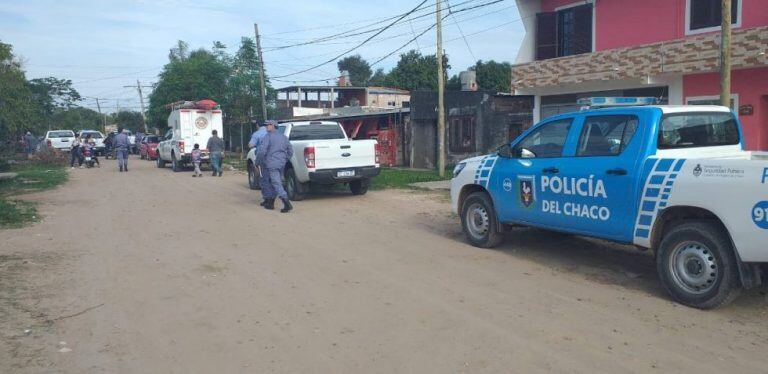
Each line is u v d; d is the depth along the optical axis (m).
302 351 4.59
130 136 45.47
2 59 23.08
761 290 6.04
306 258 7.65
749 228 5.03
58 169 25.78
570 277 6.68
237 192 15.57
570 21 17.38
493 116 22.28
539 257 7.67
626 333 4.91
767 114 13.43
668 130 6.18
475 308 5.57
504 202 7.80
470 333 4.93
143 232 9.61
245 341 4.80
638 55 14.66
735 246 5.15
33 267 7.22
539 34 17.94
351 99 49.25
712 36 13.13
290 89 48.19
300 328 5.08
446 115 23.48
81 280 6.64
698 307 5.52
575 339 4.78
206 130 23.92
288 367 4.30
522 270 7.00
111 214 11.69
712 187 5.30
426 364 4.32
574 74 16.25
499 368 4.24
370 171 13.51
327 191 15.23
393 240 8.83
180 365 4.35
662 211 5.80
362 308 5.60
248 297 5.98
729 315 5.36
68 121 52.50
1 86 23.20
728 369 4.20
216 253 7.98
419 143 24.47
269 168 11.72
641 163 6.05
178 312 5.54
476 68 44.47
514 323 5.16
